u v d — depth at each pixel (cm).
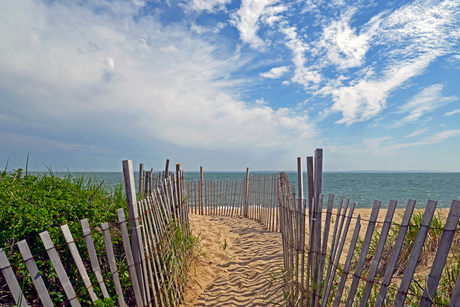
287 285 317
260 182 805
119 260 292
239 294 356
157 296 282
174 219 384
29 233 247
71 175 443
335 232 234
